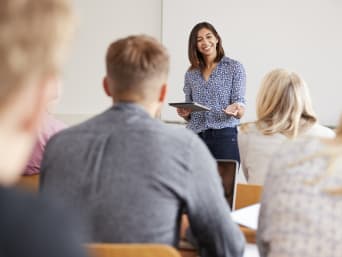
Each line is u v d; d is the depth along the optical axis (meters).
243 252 1.40
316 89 4.30
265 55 4.37
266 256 1.25
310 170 1.16
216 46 3.49
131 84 1.38
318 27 4.24
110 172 1.28
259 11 4.34
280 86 2.24
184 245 1.50
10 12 0.54
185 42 4.52
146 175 1.27
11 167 0.57
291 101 2.22
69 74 4.87
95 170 1.29
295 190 1.15
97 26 4.76
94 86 4.85
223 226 1.33
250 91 4.43
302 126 2.24
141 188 1.27
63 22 0.58
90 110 4.89
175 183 1.28
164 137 1.30
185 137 1.32
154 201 1.27
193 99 3.54
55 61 0.58
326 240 1.11
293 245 1.13
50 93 0.59
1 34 0.54
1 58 0.54
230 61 3.48
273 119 2.26
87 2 4.75
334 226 1.11
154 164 1.27
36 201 0.50
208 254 1.41
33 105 0.57
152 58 1.38
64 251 0.47
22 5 0.55
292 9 4.27
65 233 0.48
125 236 1.27
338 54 4.23
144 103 1.40
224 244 1.35
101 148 1.31
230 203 1.79
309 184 1.14
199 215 1.33
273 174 1.22
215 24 4.44
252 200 2.03
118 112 1.36
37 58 0.55
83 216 1.27
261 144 2.27
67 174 1.31
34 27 0.55
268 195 1.21
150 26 4.63
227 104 3.46
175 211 1.31
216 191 1.32
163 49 1.44
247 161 2.34
